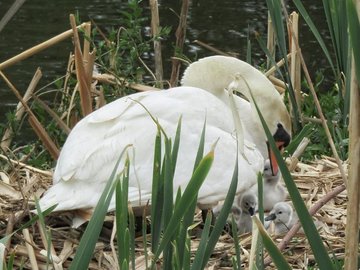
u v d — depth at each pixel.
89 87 10.91
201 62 9.95
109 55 11.88
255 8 20.66
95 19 19.38
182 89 8.98
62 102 11.72
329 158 10.83
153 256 6.32
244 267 7.91
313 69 17.12
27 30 19.12
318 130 11.53
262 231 5.44
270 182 9.66
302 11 10.28
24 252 7.94
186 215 6.13
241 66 9.84
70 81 11.73
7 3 21.16
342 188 6.70
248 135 9.49
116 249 8.23
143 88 11.69
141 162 8.25
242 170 8.71
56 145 11.50
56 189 8.29
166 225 6.18
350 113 5.23
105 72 12.49
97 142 8.33
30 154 11.11
